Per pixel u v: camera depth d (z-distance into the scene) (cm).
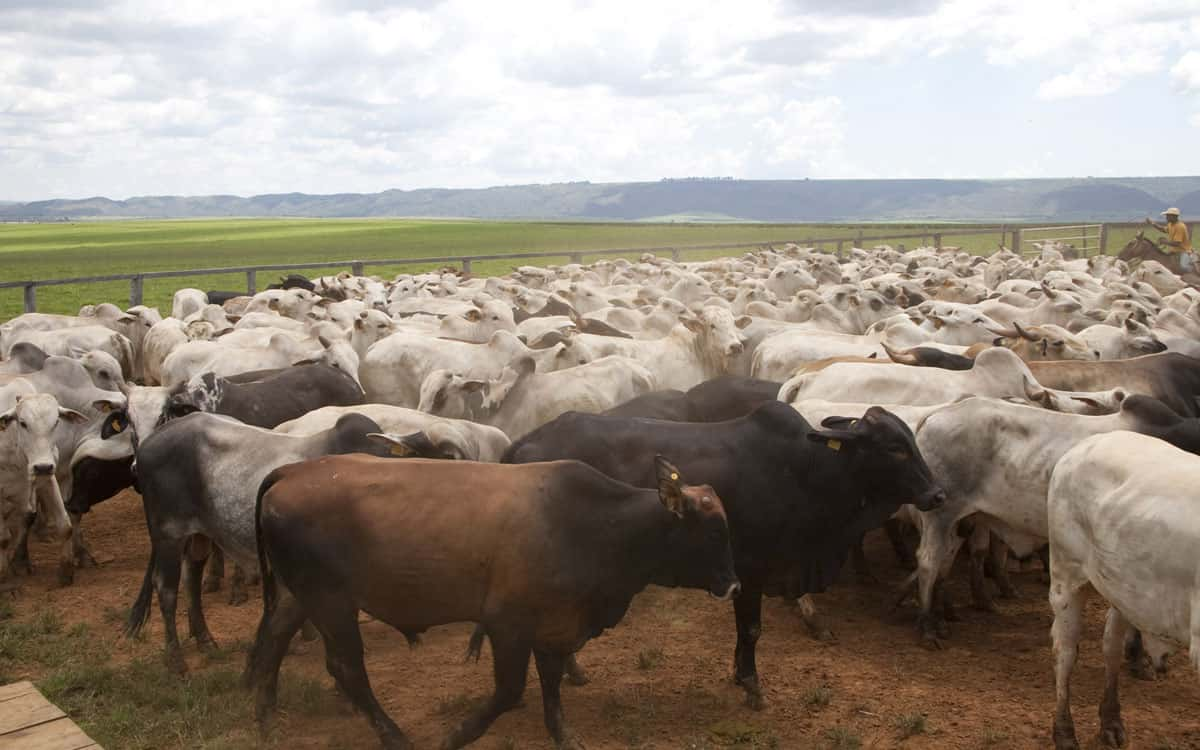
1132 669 783
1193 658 556
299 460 787
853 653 831
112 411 991
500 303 1596
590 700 743
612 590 643
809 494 770
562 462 652
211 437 802
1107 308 1839
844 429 770
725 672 793
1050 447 804
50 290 4200
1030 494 815
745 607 746
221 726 693
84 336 1605
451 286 2328
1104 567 616
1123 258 2892
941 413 847
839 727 695
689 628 884
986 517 856
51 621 878
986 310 1722
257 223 19688
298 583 639
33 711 529
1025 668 800
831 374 1052
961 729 695
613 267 2731
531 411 1105
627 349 1370
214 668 791
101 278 2147
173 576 797
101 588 983
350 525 626
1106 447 639
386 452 809
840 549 797
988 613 924
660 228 12406
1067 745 660
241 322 1692
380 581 627
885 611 931
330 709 724
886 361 1086
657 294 2041
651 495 644
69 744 495
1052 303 1633
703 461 767
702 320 1364
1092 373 1077
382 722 649
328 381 1121
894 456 753
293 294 1920
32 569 1027
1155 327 1623
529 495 630
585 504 637
